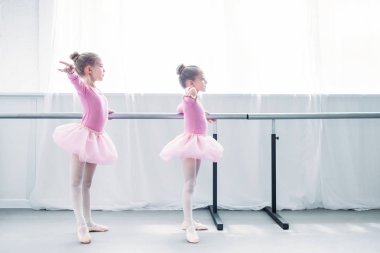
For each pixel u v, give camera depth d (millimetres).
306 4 2258
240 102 2254
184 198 1626
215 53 2266
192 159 1621
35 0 2283
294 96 2258
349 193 2266
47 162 2164
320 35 2275
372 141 2324
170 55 2268
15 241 1572
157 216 2057
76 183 1594
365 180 2312
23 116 1722
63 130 1585
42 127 2166
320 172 2236
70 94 2193
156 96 2232
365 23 2328
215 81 2266
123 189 2209
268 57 2281
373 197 2305
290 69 2285
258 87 2223
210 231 1750
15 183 2246
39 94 2215
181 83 1756
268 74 2285
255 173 2242
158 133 2240
